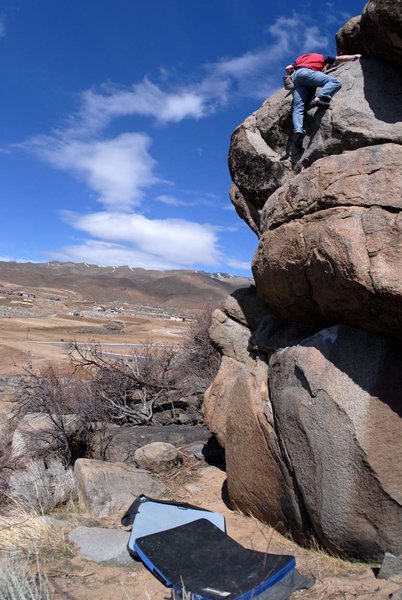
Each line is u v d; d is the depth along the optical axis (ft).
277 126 21.49
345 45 18.71
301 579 13.52
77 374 42.50
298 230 16.08
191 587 13.10
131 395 34.73
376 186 14.33
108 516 18.54
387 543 14.12
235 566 13.89
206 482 21.97
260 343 19.21
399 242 13.53
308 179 16.06
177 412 34.04
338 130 17.17
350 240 14.07
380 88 16.70
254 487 17.66
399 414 14.23
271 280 17.98
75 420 27.63
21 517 17.97
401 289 13.28
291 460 15.79
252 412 17.65
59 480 21.13
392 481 13.98
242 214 24.76
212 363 39.37
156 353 41.11
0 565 13.58
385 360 14.53
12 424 32.32
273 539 16.61
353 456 14.23
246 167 22.94
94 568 14.85
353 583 13.34
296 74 18.79
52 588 13.62
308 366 15.47
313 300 16.61
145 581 14.15
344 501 14.35
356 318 15.01
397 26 14.71
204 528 15.78
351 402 14.40
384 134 15.94
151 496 20.03
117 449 26.02
